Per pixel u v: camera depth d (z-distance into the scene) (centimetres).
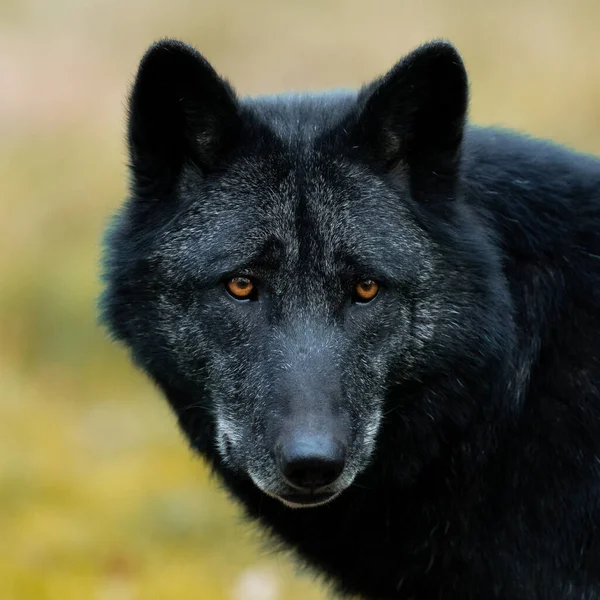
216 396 1278
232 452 1267
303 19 4150
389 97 1270
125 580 2020
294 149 1280
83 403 3045
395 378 1273
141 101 1288
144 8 4250
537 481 1279
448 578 1337
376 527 1346
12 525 2197
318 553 1398
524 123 3459
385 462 1310
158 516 2253
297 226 1248
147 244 1306
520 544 1283
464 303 1272
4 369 3058
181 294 1283
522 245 1312
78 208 3362
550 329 1298
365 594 1416
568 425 1275
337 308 1241
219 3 4259
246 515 1466
